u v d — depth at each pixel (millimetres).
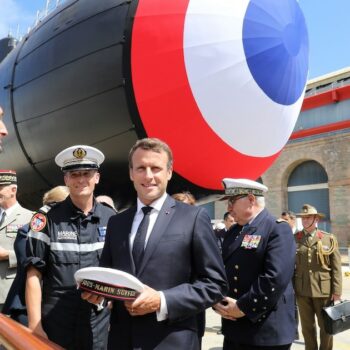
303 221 5449
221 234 6887
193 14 4082
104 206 3229
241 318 3090
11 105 5238
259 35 4223
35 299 2729
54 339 2732
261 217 3254
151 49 4070
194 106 4086
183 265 2072
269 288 2879
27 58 5133
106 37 4305
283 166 20562
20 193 5957
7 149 5477
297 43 4641
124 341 2061
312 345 5352
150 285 2031
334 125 18531
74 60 4488
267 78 4297
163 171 2197
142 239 2129
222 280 2064
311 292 5148
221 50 4059
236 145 4414
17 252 3111
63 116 4621
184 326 2055
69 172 2949
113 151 4441
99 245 2961
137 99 4105
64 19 4859
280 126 4766
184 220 2133
